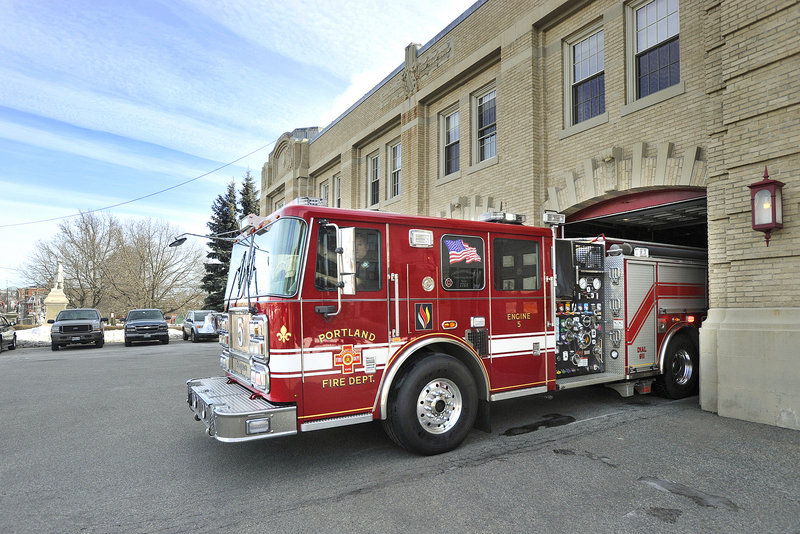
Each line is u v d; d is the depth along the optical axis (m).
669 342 7.41
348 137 17.86
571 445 5.27
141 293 49.53
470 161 12.19
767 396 5.96
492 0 11.26
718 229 6.74
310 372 4.53
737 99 6.40
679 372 7.64
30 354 17.91
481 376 5.53
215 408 4.33
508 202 10.76
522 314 5.93
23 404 7.89
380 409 4.84
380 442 5.58
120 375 11.12
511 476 4.40
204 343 22.62
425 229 5.30
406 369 5.11
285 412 4.34
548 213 6.35
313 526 3.52
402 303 5.07
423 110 13.94
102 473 4.69
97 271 50.66
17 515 3.79
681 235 12.63
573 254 6.59
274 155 24.50
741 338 6.21
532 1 10.22
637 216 9.90
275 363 4.45
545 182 10.20
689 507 3.74
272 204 25.42
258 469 4.75
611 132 8.91
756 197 6.04
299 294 4.52
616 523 3.50
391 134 15.71
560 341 6.48
